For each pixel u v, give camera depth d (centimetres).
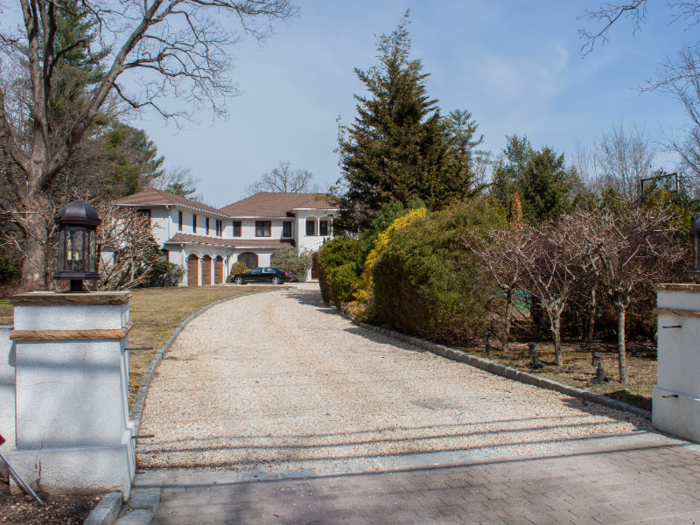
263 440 504
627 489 386
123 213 1121
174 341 1093
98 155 2775
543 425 541
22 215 1633
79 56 2747
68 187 2411
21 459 354
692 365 484
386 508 358
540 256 890
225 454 464
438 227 1080
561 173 2992
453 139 2488
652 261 879
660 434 507
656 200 970
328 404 636
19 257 2048
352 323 1488
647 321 932
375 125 2227
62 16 2564
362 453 468
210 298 2184
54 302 358
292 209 4256
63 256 389
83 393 366
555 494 379
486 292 987
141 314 1509
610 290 695
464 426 543
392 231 1511
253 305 2033
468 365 878
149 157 5009
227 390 702
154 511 351
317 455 463
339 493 383
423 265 998
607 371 754
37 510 335
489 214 1102
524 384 731
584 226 765
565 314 1123
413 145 2045
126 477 366
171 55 1823
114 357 370
